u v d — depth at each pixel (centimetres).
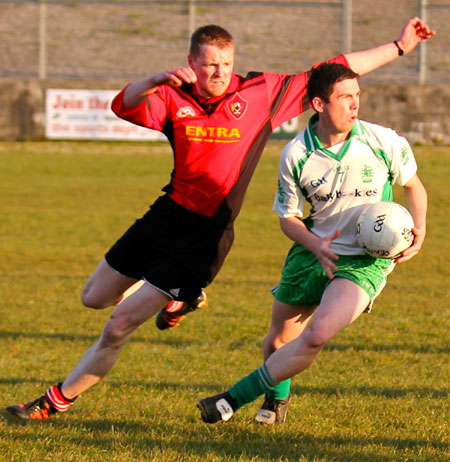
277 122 2038
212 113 1955
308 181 1894
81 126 10894
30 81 10975
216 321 3616
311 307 2017
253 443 1908
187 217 1994
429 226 6650
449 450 1836
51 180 8738
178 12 13750
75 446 1850
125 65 12725
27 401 2331
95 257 5575
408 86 10681
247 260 5475
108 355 2045
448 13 13325
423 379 2577
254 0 12862
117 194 8056
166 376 2675
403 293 4288
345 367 2766
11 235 6300
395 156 1883
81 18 13762
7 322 3669
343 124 1834
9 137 10969
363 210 1884
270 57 12688
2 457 1781
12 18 13800
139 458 1764
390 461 1755
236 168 1984
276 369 1812
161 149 10600
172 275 1988
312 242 1822
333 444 1892
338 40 13000
